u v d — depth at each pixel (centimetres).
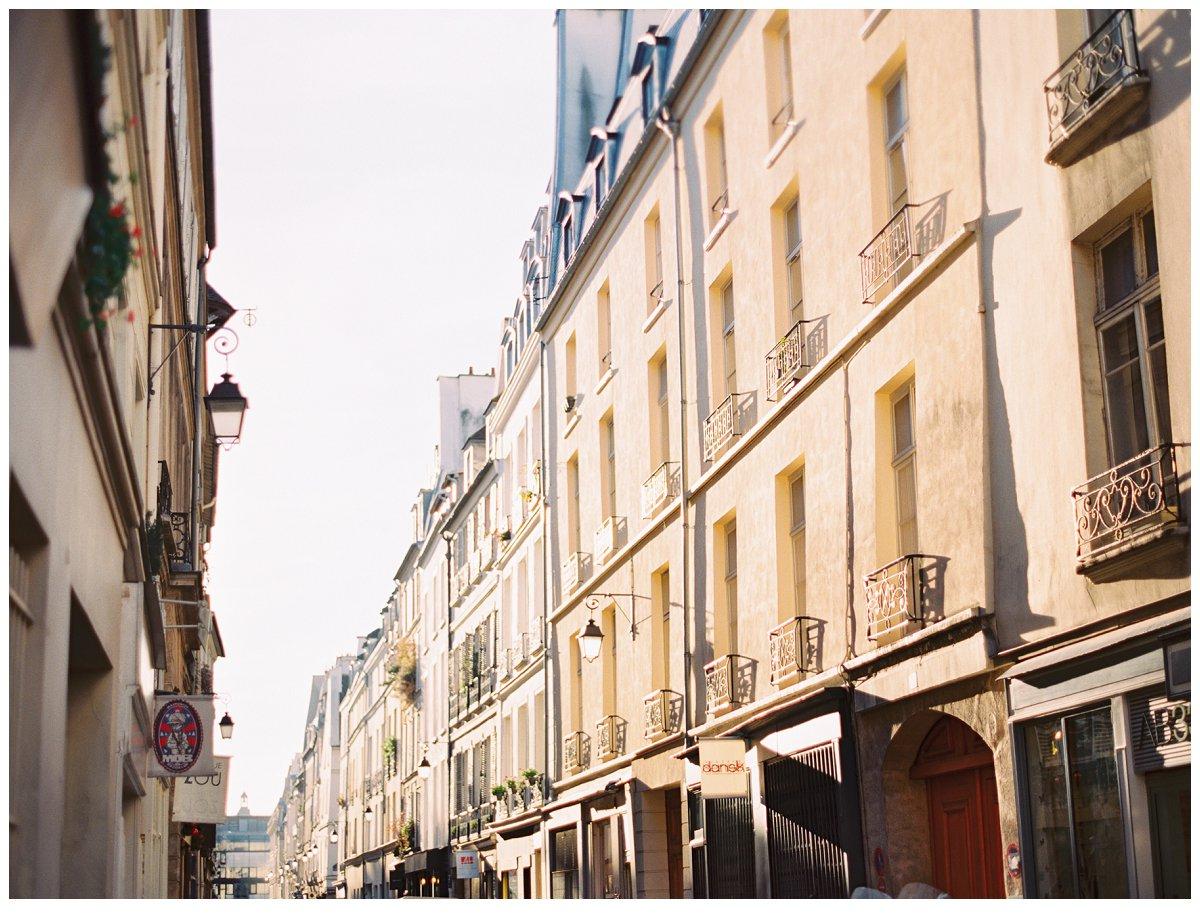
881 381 1432
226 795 2573
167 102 1415
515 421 3462
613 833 2302
